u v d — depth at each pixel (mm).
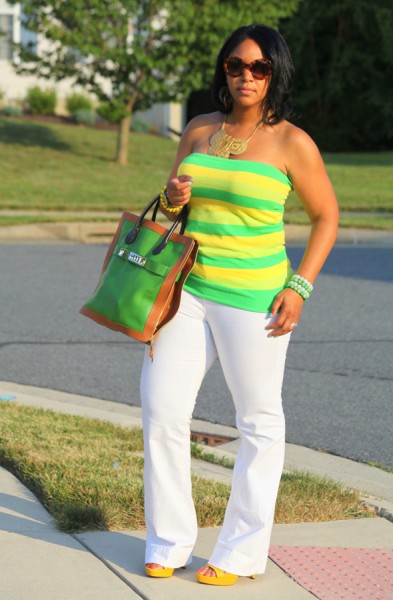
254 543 4922
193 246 4832
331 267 17531
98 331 12242
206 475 6949
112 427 8086
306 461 7633
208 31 29891
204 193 4820
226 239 4812
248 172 4754
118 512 5855
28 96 40562
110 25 30344
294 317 4859
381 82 47594
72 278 15906
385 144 49875
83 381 10023
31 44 31062
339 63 46812
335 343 11711
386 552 5547
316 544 5633
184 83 30875
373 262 18156
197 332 4922
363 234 22156
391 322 12891
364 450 7977
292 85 4906
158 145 37500
